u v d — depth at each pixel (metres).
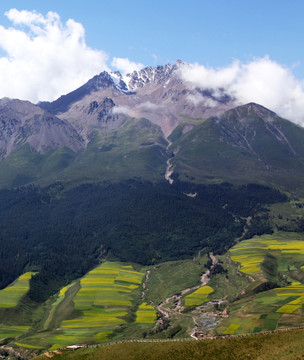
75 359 137.50
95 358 135.88
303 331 133.12
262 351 123.62
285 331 136.50
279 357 116.31
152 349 137.00
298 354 114.31
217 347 131.88
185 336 185.38
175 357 129.62
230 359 123.19
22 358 184.75
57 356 141.62
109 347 142.88
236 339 135.62
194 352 130.88
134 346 141.12
